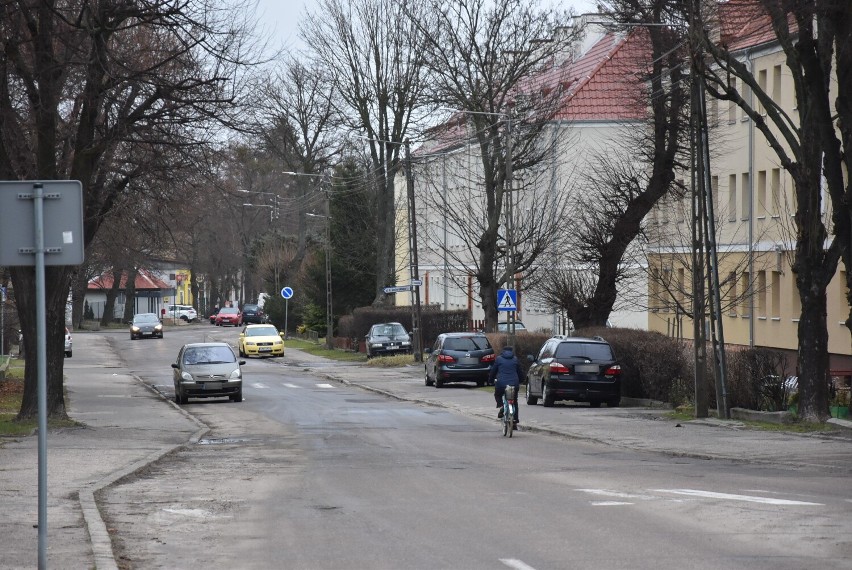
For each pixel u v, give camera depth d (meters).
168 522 19.66
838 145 36.94
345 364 98.19
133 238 55.66
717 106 77.88
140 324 143.62
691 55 41.12
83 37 39.25
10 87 42.94
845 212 36.88
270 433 41.34
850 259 37.00
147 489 24.55
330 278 120.44
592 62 108.50
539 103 82.75
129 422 44.88
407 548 16.58
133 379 78.75
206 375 57.78
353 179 125.25
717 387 41.50
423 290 145.62
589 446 35.31
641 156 74.00
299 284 142.38
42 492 13.88
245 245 174.38
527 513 19.77
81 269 102.56
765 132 39.41
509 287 66.44
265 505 21.81
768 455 30.12
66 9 39.28
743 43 76.56
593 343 52.16
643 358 52.75
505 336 74.19
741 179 79.56
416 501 21.92
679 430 38.78
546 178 94.50
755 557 14.97
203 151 43.56
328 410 53.31
